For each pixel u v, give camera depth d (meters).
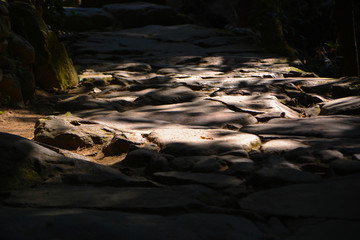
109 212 2.62
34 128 5.54
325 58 13.53
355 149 3.75
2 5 6.70
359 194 2.76
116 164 3.95
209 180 3.24
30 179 3.32
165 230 2.32
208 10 19.45
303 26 16.25
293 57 13.20
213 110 5.85
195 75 8.98
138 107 6.39
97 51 12.30
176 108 6.07
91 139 4.67
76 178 3.31
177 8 20.22
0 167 3.32
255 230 2.38
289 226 2.49
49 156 3.56
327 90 7.11
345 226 2.38
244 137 4.36
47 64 7.74
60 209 2.71
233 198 2.92
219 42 14.43
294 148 3.94
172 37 15.12
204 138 4.39
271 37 13.52
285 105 6.44
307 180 3.11
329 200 2.72
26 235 2.22
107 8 18.80
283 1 15.50
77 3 20.66
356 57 9.37
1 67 6.69
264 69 9.62
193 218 2.50
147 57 11.74
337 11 9.33
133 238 2.21
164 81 8.23
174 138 4.38
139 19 18.70
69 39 13.84
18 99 6.70
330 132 4.46
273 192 2.93
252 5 16.53
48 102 6.99
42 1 9.33
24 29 7.68
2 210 2.61
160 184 3.31
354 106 5.67
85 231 2.27
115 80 8.29
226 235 2.28
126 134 4.56
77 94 7.52
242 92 7.04
